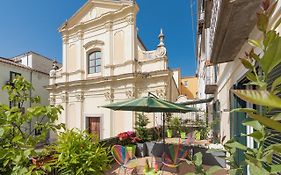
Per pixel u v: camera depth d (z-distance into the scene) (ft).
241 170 4.82
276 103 2.16
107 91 49.24
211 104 38.86
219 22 8.50
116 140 26.09
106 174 19.95
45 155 9.54
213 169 5.47
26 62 68.90
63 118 55.16
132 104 18.02
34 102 8.33
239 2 6.93
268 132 3.51
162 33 45.11
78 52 54.95
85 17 54.95
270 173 3.05
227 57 13.66
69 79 56.44
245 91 2.36
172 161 20.06
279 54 2.71
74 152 10.15
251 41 3.71
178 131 39.52
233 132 13.61
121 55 48.83
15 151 6.59
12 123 6.84
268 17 3.12
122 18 48.60
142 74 44.80
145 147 28.50
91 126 52.03
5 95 54.24
